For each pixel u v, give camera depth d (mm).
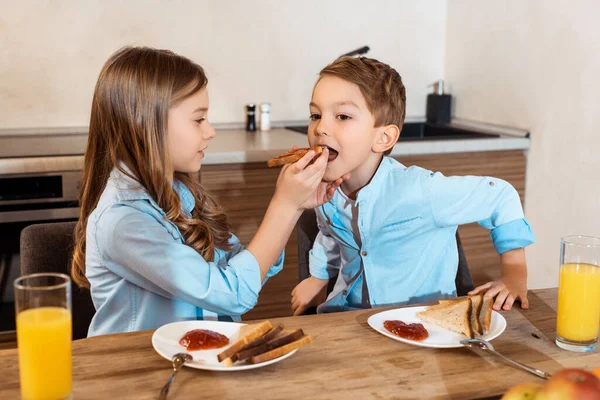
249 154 2545
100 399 954
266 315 2699
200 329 1155
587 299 1122
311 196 1534
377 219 1617
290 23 3117
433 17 3295
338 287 1725
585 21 2463
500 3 2912
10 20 2785
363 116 1505
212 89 3078
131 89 1336
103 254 1310
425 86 3357
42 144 2652
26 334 893
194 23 2996
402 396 975
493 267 2877
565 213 2629
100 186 1420
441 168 2748
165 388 961
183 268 1257
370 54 3248
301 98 3209
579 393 743
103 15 2883
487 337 1154
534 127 2771
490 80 3016
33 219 2416
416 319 1257
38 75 2857
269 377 1024
